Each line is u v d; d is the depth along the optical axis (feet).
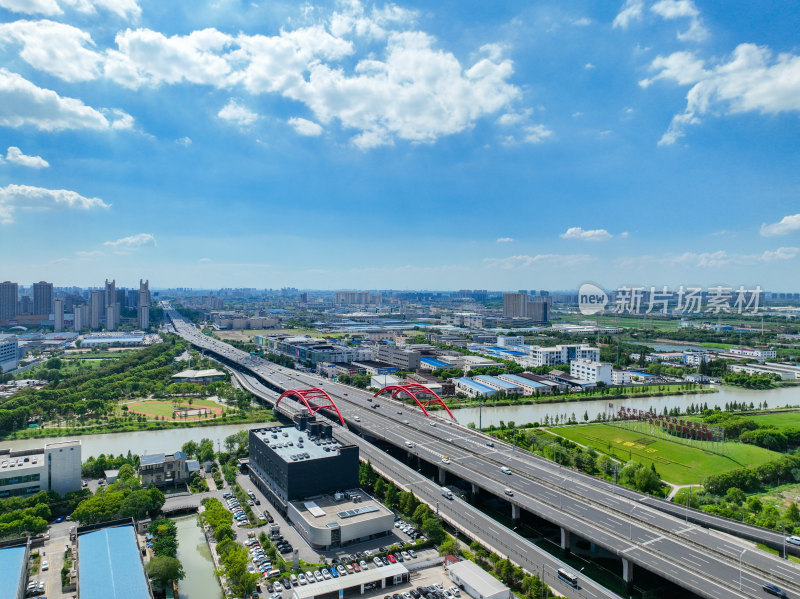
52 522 613.93
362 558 529.04
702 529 538.47
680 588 484.74
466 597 452.76
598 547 559.79
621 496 624.18
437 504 622.13
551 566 490.49
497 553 510.99
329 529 548.72
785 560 476.95
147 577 458.09
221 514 583.17
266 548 536.42
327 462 648.79
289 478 623.77
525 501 601.62
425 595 457.68
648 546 492.95
